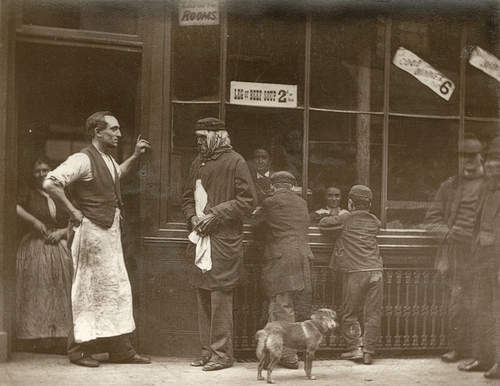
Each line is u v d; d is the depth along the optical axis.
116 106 4.52
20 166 4.34
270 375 3.94
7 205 4.12
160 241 4.38
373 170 4.77
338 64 4.74
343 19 4.73
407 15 4.84
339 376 4.14
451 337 4.70
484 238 4.66
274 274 4.27
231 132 4.58
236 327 4.43
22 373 3.93
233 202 4.16
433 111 4.89
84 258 4.05
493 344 4.50
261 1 4.60
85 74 4.46
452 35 4.91
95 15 4.39
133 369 4.11
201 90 4.53
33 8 4.28
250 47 4.61
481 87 4.94
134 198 4.45
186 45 4.52
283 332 3.98
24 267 4.28
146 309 4.38
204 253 4.14
